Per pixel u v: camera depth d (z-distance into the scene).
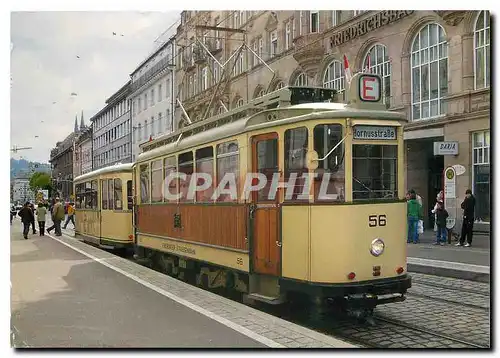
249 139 8.51
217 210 9.57
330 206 7.20
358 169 7.31
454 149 17.27
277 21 22.45
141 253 14.38
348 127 7.26
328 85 21.56
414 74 19.08
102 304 8.40
